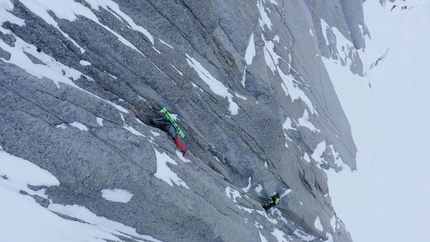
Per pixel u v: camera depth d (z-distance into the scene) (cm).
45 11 961
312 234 2053
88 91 1048
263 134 1722
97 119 972
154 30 1298
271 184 1780
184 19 1404
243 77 1844
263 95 1920
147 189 1021
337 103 3334
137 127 1095
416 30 6581
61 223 803
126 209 1007
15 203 749
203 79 1451
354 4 4606
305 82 2789
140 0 1253
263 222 1566
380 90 4950
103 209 971
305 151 2503
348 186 2889
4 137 809
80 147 908
